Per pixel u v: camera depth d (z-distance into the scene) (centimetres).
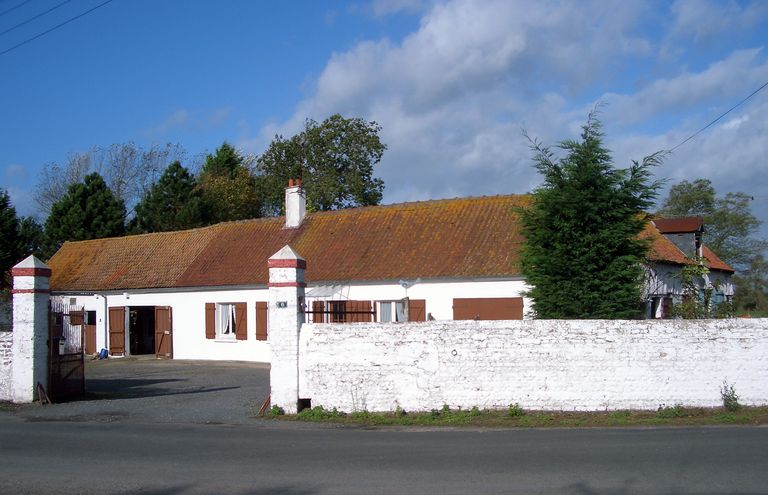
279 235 3194
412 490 825
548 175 1736
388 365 1519
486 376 1493
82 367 1903
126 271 3422
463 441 1174
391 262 2722
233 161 6406
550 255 1706
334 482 873
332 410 1527
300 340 1552
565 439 1170
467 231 2741
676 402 1462
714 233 5097
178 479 903
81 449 1131
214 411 1608
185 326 3158
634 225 1686
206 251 3297
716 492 789
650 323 1476
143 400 1803
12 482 898
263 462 1009
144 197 5419
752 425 1296
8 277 4284
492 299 2502
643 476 870
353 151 5466
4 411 1630
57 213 4706
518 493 802
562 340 1483
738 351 1462
